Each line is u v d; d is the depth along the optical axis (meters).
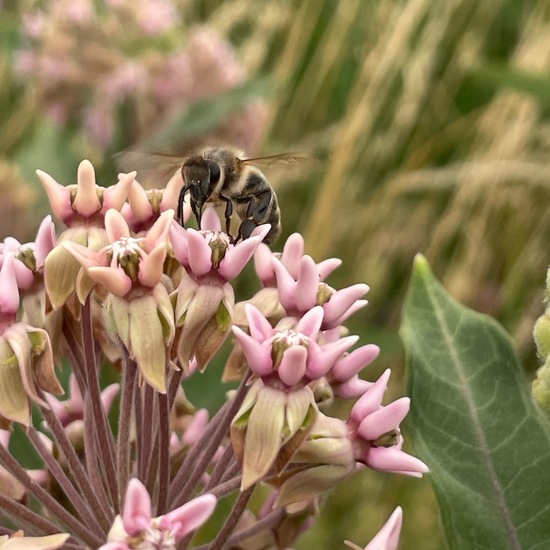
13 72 0.67
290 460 0.27
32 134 0.72
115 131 0.57
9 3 0.71
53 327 0.28
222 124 0.56
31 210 0.55
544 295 0.28
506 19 0.67
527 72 0.47
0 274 0.27
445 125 0.66
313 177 0.63
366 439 0.28
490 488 0.29
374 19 0.65
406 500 0.52
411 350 0.30
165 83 0.55
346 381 0.29
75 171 0.58
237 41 0.78
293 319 0.28
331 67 0.67
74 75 0.55
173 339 0.27
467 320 0.30
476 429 0.29
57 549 0.27
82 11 0.55
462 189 0.58
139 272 0.27
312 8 0.68
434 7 0.62
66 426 0.30
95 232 0.28
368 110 0.59
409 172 0.61
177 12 0.70
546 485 0.29
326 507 0.52
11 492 0.29
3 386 0.27
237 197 0.32
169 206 0.29
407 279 0.61
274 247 0.65
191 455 0.29
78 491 0.29
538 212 0.58
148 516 0.26
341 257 0.61
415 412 0.29
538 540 0.29
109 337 0.28
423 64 0.62
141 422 0.29
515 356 0.30
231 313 0.28
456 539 0.29
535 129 0.60
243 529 0.29
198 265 0.28
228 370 0.29
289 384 0.27
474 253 0.59
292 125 0.69
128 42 0.56
